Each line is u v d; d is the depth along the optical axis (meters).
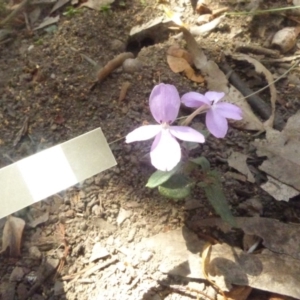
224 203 0.11
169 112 0.10
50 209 0.13
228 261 0.12
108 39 0.16
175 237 0.12
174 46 0.15
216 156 0.13
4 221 0.13
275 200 0.13
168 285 0.12
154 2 0.17
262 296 0.12
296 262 0.12
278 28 0.16
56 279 0.12
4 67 0.16
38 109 0.14
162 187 0.11
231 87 0.15
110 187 0.13
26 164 0.11
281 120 0.14
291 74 0.15
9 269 0.12
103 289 0.12
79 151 0.11
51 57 0.15
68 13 0.17
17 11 0.17
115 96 0.14
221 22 0.16
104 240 0.12
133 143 0.14
